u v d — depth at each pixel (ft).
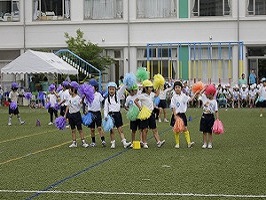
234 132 57.82
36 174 33.81
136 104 46.32
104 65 112.68
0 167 36.58
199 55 114.83
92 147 47.24
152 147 46.80
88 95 46.93
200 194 27.66
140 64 117.29
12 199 27.12
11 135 57.72
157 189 29.01
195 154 42.01
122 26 116.88
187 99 46.34
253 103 104.37
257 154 41.50
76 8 118.01
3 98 114.42
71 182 31.17
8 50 120.57
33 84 112.27
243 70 112.98
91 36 117.70
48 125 69.82
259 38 113.50
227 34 114.21
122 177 32.55
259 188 28.96
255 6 113.60
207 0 114.62
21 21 119.85
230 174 33.14
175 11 115.65
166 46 115.03
